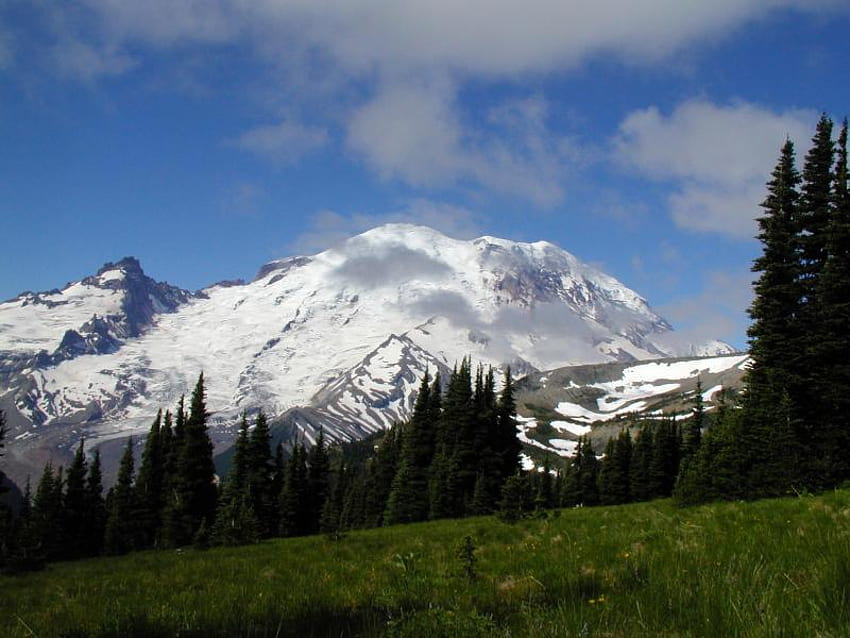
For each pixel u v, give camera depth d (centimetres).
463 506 6919
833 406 3269
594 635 530
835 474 2989
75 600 1245
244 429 7794
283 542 2778
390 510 7506
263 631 697
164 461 7956
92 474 8050
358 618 735
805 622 499
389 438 9250
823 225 3606
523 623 606
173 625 775
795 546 819
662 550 956
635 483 9300
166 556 2688
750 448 3055
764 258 3638
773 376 3309
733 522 1254
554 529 1772
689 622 543
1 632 845
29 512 8750
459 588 901
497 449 7600
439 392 8138
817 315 3416
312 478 9025
